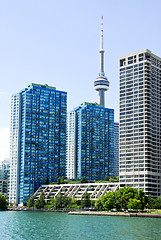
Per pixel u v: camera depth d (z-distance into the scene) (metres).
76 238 134.50
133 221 191.38
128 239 130.62
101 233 146.38
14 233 149.12
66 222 192.50
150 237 134.62
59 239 132.75
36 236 140.62
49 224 184.12
